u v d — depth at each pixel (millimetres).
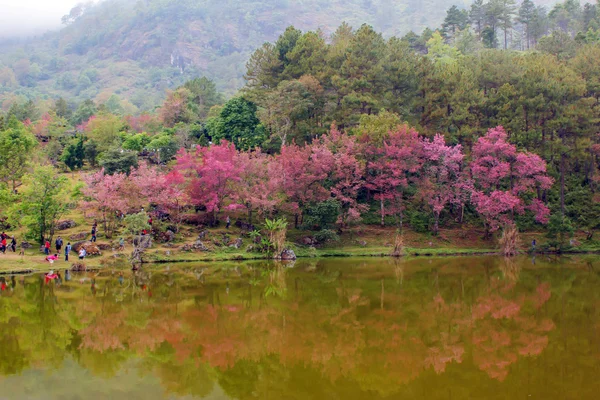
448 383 20297
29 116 117500
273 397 18859
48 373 21312
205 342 26203
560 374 21281
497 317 31484
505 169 59812
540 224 67812
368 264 53156
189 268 49781
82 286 40250
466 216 70188
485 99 71688
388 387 19875
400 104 77312
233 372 21641
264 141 79812
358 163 61969
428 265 52344
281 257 56062
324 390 19625
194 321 30266
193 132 93062
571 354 24156
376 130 65000
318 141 66875
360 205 62219
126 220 51219
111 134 88812
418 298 36906
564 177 73312
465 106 69812
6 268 45406
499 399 18484
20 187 69375
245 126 82812
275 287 40688
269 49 90938
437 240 64062
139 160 80688
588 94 74688
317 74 81000
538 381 20422
